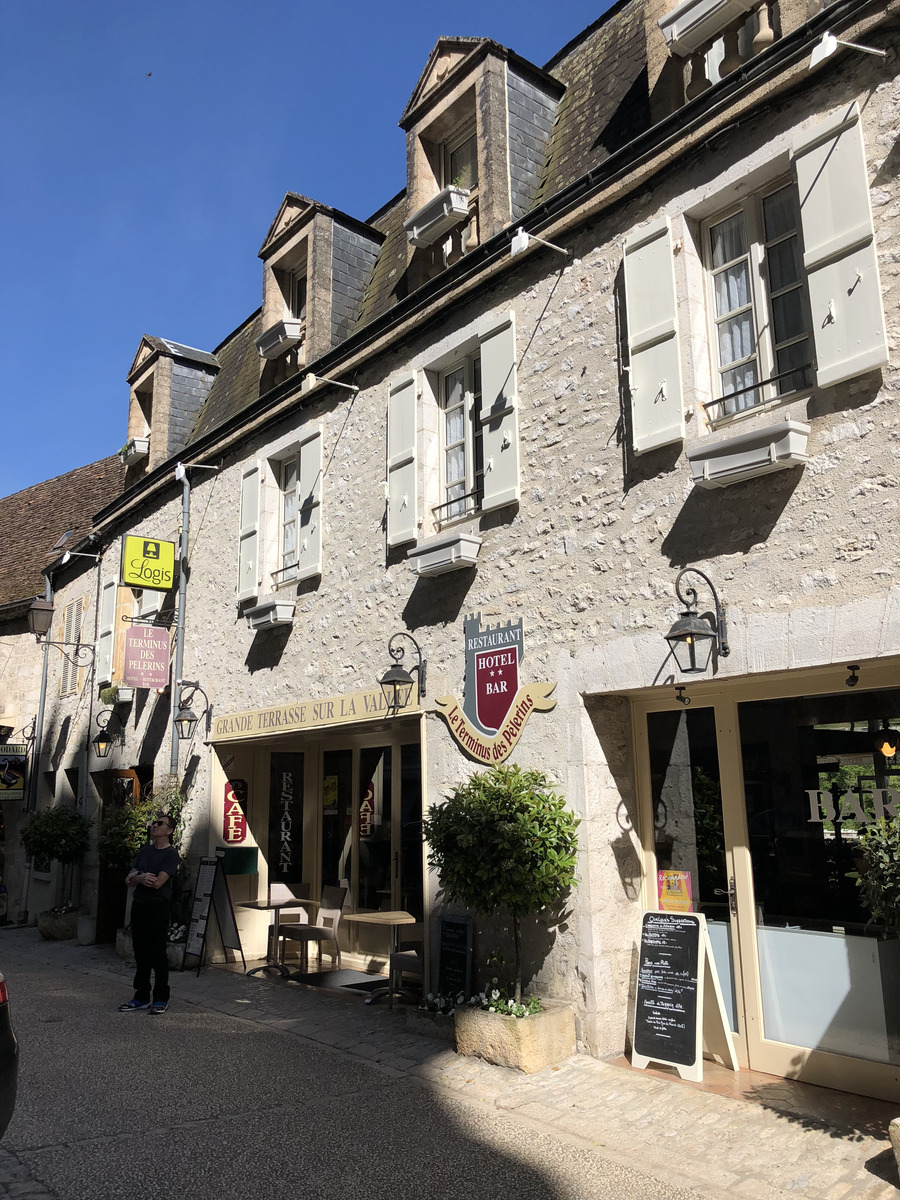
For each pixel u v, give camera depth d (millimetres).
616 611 5492
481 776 5668
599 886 5449
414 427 7340
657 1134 4188
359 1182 3750
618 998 5391
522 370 6418
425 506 7215
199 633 10367
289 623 8758
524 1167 3889
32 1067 5312
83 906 12203
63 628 14734
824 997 4758
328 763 9430
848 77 4676
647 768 5742
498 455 6449
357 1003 7000
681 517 5172
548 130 7480
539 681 5926
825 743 4859
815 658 4445
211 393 12406
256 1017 6672
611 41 7328
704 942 5047
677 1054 4914
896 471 4246
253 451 9812
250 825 9742
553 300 6262
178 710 10250
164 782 10148
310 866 9422
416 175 7918
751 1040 5004
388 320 7789
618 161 5758
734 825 5223
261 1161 3949
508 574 6289
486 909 5355
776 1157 3873
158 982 6867
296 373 8992
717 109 5199
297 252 9711
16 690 15414
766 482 4770
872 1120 4191
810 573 4520
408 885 8039
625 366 5691
